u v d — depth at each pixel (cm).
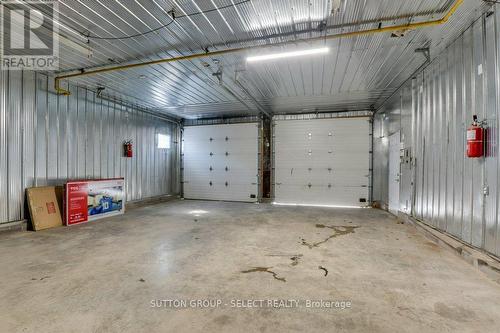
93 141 613
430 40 355
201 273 287
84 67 457
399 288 251
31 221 469
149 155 812
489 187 292
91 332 186
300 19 301
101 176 635
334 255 343
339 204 803
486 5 279
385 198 696
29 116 480
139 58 417
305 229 486
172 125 927
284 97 653
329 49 378
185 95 637
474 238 319
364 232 462
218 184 920
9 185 452
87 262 317
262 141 878
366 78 507
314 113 829
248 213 657
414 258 329
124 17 300
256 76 498
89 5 279
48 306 219
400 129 572
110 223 536
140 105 748
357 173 792
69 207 516
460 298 232
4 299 230
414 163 494
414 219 489
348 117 801
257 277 277
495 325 194
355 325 194
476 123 305
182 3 272
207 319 202
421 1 268
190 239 418
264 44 361
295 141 843
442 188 393
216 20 304
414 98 495
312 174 827
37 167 493
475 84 314
